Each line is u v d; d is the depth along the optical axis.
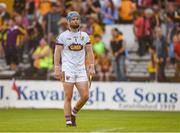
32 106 66.31
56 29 68.88
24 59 68.25
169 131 37.88
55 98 65.88
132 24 72.00
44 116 54.09
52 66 67.88
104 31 71.00
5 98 66.50
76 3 71.69
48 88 66.00
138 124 44.69
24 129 38.62
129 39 71.38
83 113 59.19
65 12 70.69
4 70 68.56
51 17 69.19
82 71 39.19
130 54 69.56
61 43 39.06
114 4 72.50
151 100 65.12
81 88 39.12
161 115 57.22
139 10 71.25
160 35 67.19
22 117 52.69
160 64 67.06
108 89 65.50
